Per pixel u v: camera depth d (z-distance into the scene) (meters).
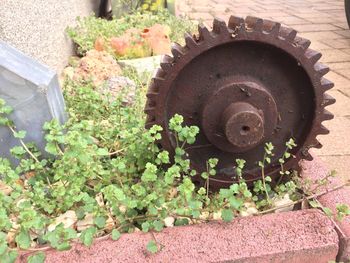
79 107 0.70
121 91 0.74
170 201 0.50
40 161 0.58
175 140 0.54
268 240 0.47
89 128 0.56
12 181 0.50
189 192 0.46
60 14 1.09
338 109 0.89
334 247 0.47
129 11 1.51
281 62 0.51
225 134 0.50
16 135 0.54
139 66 0.96
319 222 0.49
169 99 0.52
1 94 0.57
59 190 0.49
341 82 1.04
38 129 0.59
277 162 0.56
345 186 0.56
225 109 0.51
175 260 0.44
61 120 0.63
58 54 1.03
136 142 0.54
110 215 0.50
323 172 0.59
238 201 0.47
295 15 1.81
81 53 1.13
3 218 0.42
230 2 2.12
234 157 0.55
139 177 0.56
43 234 0.47
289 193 0.55
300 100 0.54
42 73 0.61
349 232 0.48
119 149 0.60
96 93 0.72
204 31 0.48
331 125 0.82
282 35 0.49
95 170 0.51
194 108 0.53
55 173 0.52
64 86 0.79
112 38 1.07
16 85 0.56
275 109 0.52
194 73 0.51
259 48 0.50
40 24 0.90
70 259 0.44
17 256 0.44
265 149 0.52
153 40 1.06
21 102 0.57
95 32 1.15
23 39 0.79
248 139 0.50
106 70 0.90
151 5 1.51
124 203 0.46
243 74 0.52
